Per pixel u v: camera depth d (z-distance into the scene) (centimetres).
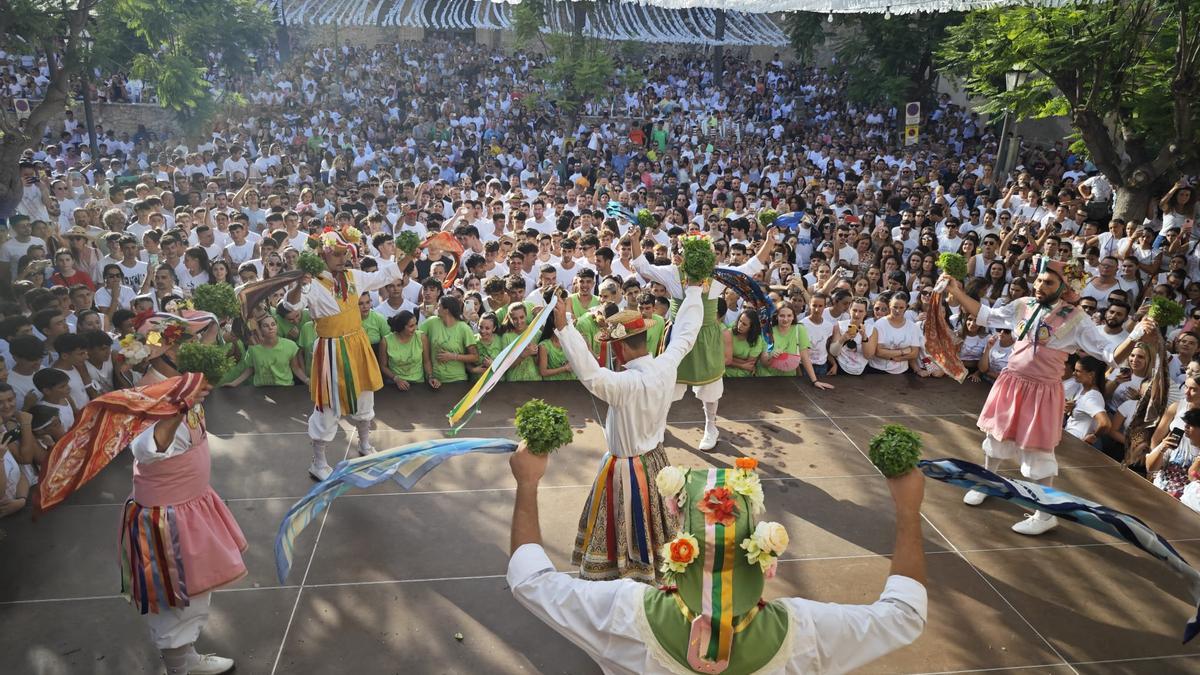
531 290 927
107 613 437
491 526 523
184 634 384
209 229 962
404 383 724
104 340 616
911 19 2217
